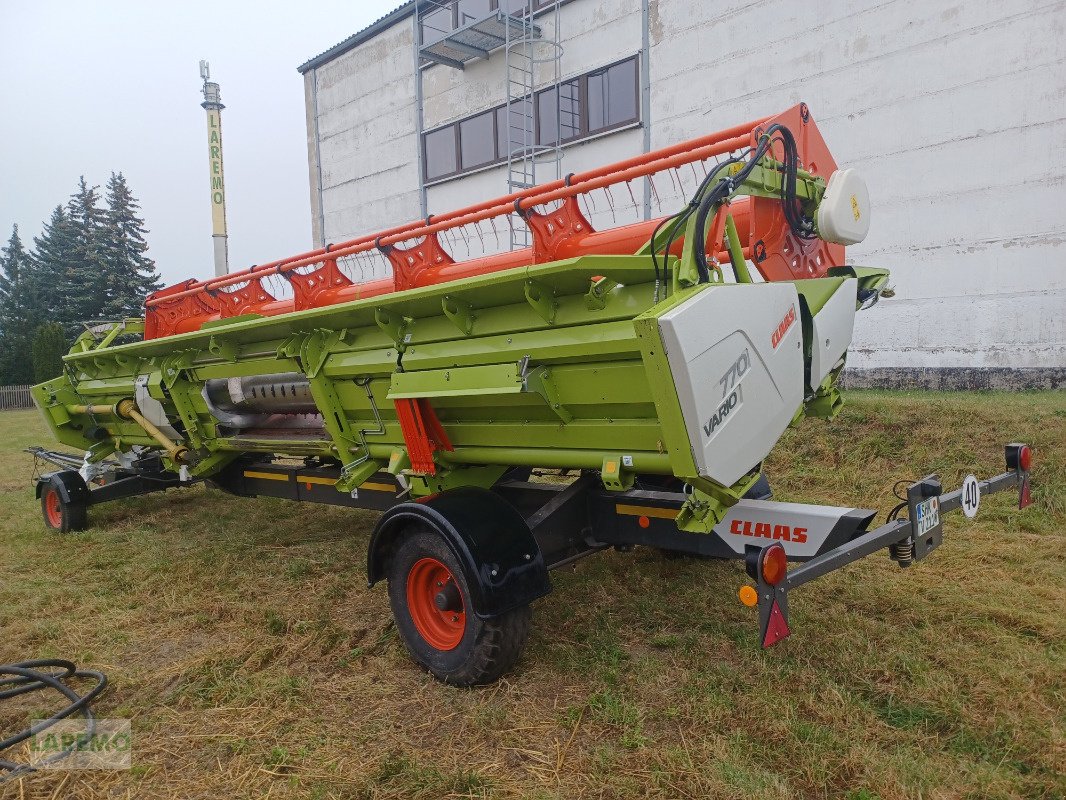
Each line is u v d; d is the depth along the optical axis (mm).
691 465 2457
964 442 5742
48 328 32375
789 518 2779
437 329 3312
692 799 2234
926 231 9141
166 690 3170
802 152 3498
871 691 2795
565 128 12992
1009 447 3449
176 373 4973
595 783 2340
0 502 7496
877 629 3299
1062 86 7973
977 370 8844
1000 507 4848
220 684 3156
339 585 4324
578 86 12727
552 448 3162
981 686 2770
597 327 2730
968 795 2199
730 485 2625
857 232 3402
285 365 4098
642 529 3244
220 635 3734
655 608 3672
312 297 5070
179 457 5309
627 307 2666
